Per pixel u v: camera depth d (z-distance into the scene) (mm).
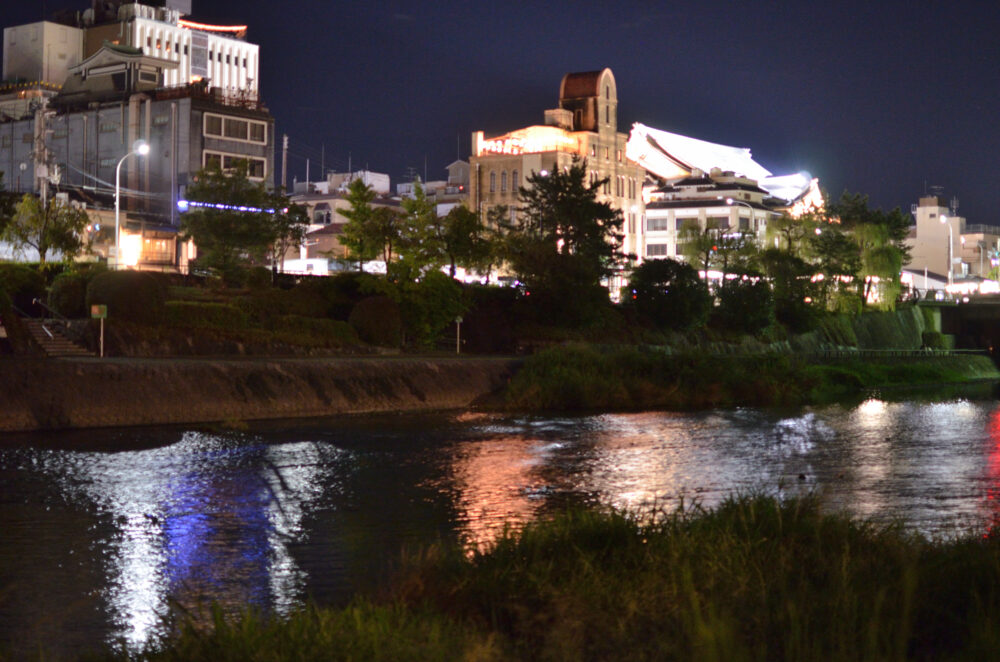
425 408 56688
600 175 134875
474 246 86750
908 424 55062
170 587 19547
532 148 131375
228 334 60844
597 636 12914
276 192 85375
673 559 15172
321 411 51781
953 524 24984
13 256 84438
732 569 14820
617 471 35375
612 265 104625
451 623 13148
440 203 145750
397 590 15766
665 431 48562
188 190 80438
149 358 52188
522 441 43469
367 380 55844
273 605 18156
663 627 12914
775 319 108750
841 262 121375
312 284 74250
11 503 27859
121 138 119438
